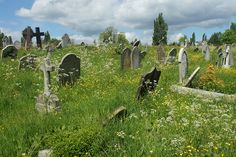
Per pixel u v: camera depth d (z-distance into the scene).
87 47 29.81
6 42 39.88
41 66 10.09
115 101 9.44
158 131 7.05
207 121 7.47
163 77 15.38
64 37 34.38
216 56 32.12
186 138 6.66
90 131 6.57
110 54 26.02
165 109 9.19
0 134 7.19
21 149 6.59
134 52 19.36
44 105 9.64
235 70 21.25
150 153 6.07
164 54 25.62
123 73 16.88
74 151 6.22
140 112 8.70
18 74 14.70
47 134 7.05
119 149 6.33
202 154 6.08
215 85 14.32
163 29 88.06
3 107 10.00
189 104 10.20
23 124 7.54
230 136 6.75
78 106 9.45
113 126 7.16
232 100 11.52
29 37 34.19
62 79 13.31
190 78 13.92
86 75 14.90
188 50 39.56
